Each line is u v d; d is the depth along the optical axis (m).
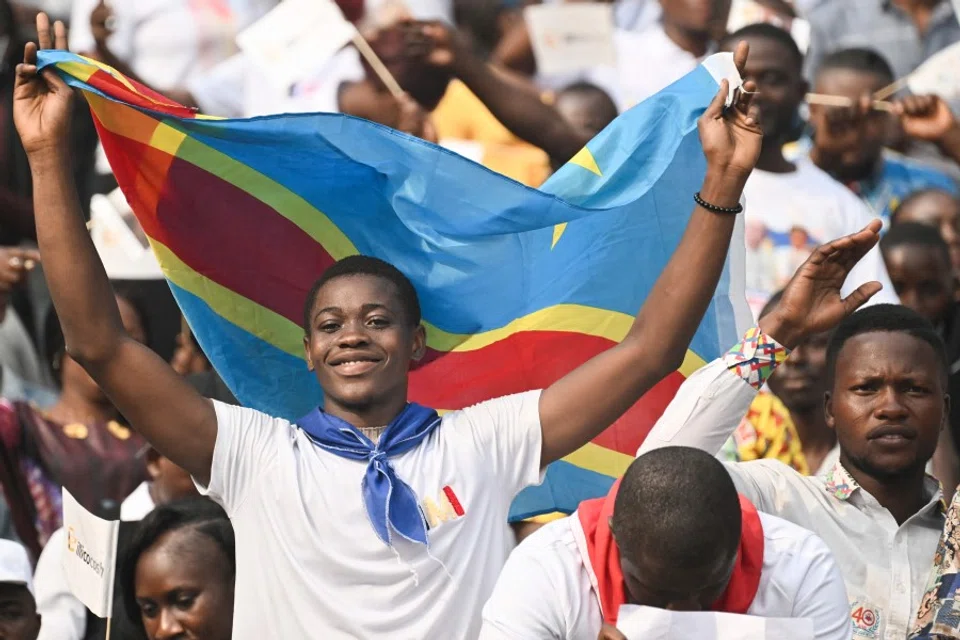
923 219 23.72
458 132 24.56
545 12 23.47
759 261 22.06
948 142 22.14
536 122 23.88
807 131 25.22
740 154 12.38
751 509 11.37
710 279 12.46
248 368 13.95
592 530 11.30
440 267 13.77
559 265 13.87
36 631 16.11
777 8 25.34
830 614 11.30
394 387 12.74
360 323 12.66
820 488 13.93
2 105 24.64
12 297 23.17
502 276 13.79
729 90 12.83
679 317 12.46
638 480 10.52
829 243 12.54
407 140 12.71
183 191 13.42
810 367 18.83
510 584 11.25
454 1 25.36
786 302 12.72
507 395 13.38
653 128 13.21
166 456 12.47
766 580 11.22
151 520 14.87
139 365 12.27
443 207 13.14
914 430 13.57
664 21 25.66
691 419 12.74
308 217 13.74
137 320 21.31
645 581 10.53
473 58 24.16
